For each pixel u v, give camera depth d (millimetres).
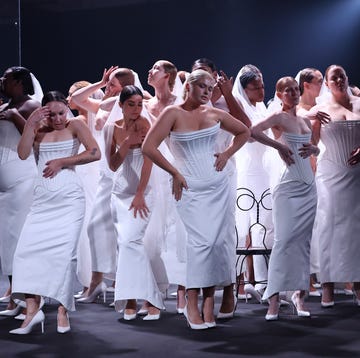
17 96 5680
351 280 5723
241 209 5777
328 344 4582
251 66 6137
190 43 10195
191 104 4988
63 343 4668
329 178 5801
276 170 5738
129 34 10250
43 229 4934
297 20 10008
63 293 4898
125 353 4418
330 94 5852
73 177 5008
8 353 4441
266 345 4566
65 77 10359
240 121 5234
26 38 10188
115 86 6098
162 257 5703
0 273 7578
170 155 5547
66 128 5004
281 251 5301
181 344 4613
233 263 5352
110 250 6012
